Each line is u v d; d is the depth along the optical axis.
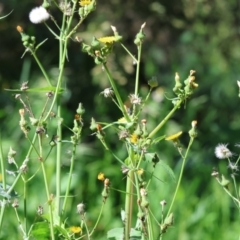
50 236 2.93
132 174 2.87
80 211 2.89
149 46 8.28
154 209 4.99
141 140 2.75
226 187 2.76
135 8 8.23
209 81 8.55
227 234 5.10
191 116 7.65
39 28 8.09
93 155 6.43
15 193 2.86
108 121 7.77
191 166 6.23
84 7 2.93
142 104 2.86
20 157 5.33
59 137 2.95
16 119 6.50
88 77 8.13
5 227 4.57
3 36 8.16
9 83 8.06
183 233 4.98
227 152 2.78
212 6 8.53
